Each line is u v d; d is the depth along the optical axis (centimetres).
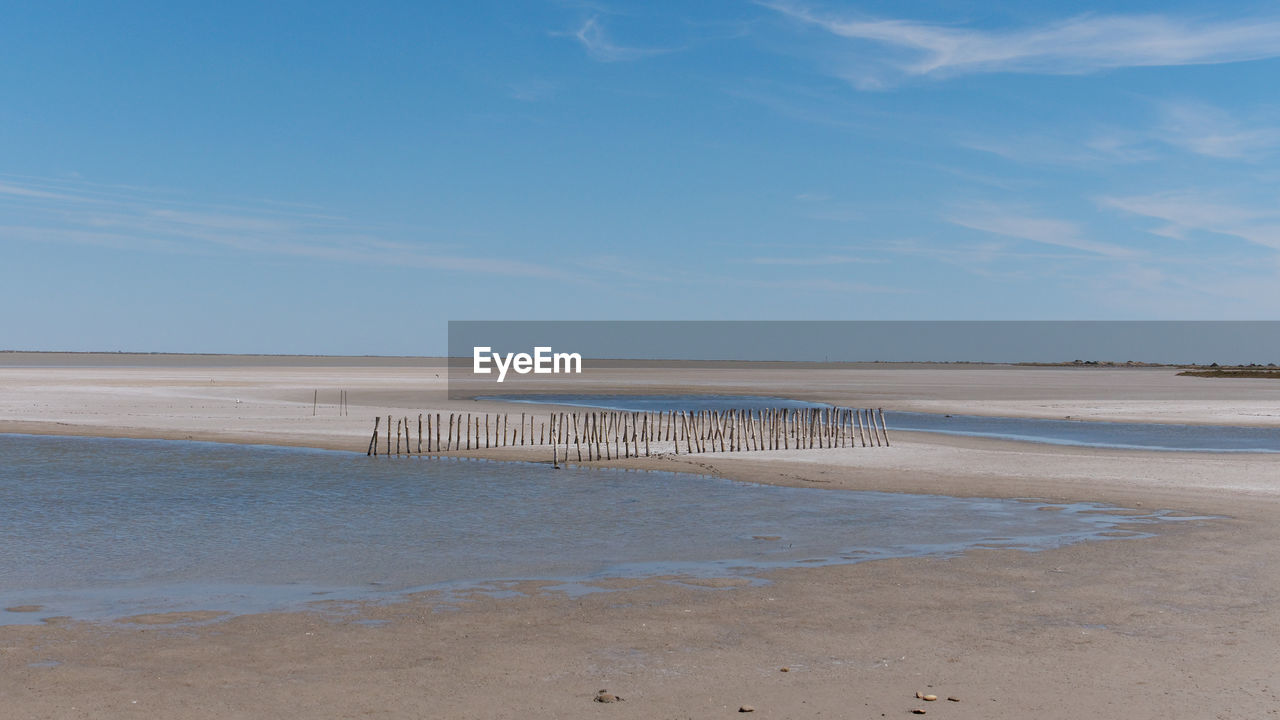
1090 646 1224
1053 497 2639
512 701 1016
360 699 1022
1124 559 1794
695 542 2044
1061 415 6147
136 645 1252
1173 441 4466
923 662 1159
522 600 1520
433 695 1037
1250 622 1341
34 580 1689
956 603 1470
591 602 1502
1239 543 1942
